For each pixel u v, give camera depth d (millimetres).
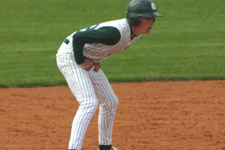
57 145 21500
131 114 26625
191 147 21000
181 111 27094
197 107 27906
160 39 52688
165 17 65438
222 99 29641
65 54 17969
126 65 40719
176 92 31703
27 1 78562
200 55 44219
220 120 25250
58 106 28719
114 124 24750
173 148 20875
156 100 29672
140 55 44781
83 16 67938
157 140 22062
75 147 17500
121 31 16969
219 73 36969
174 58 43156
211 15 66062
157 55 44625
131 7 17188
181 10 69438
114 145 21344
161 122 25031
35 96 31250
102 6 73938
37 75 37406
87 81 17844
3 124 24984
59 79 35938
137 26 17297
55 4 75875
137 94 31328
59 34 56719
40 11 71562
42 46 49875
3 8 73750
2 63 41938
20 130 23906
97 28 16938
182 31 56812
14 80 35688
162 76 36125
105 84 18953
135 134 23031
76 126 17547
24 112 27375
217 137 22438
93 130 23938
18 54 45844
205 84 33906
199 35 54375
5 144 21625
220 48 47188
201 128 23891
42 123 25172
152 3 17406
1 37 55188
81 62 17500
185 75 36250
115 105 19250
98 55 17844
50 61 42531
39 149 20891
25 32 58062
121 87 33438
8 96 31219
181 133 23109
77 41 16844
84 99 17688
